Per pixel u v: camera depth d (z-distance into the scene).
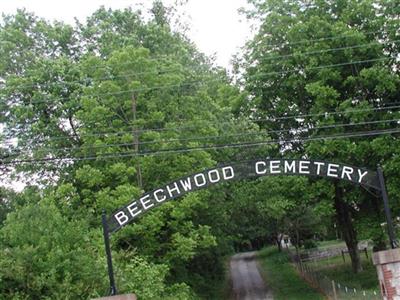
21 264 18.14
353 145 30.36
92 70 27.95
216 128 31.52
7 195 33.75
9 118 32.38
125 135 26.55
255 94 35.00
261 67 34.03
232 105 34.94
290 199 33.56
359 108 30.83
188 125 28.91
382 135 30.77
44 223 20.30
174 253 26.41
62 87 31.64
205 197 28.23
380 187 17.36
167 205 25.72
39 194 29.50
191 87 31.83
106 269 19.94
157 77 27.72
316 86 31.08
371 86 31.81
